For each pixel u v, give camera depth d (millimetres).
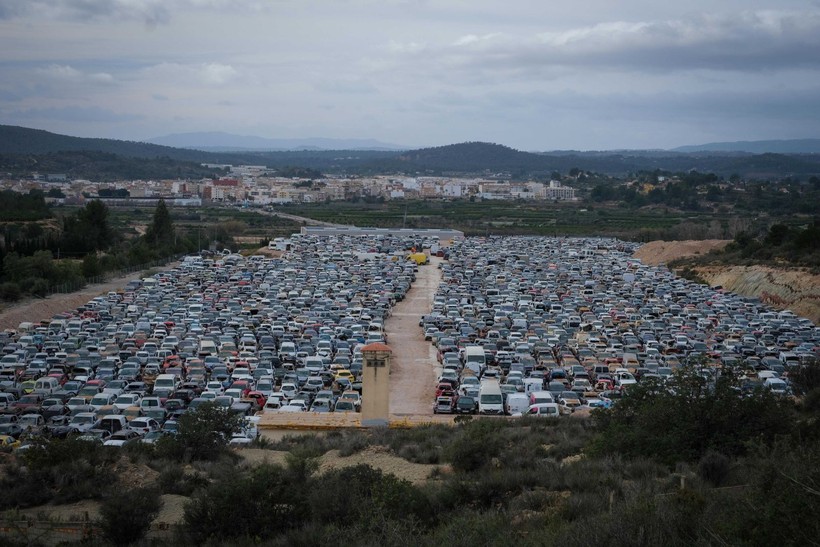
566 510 20094
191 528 21453
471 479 24859
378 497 21453
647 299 105688
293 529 21203
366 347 43750
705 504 18250
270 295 105688
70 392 55312
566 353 69688
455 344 74000
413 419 47125
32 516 23766
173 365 63156
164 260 144125
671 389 33156
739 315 92000
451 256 157500
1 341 72500
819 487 16109
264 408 51438
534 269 138125
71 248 141750
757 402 27859
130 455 30000
